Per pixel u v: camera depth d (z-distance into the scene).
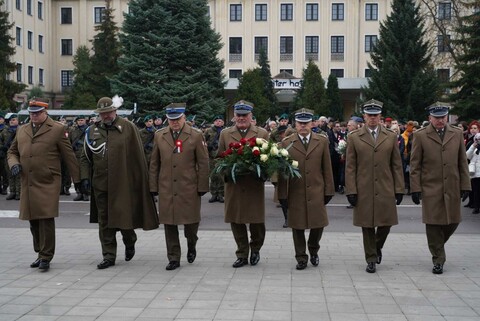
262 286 6.82
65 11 60.09
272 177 7.78
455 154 7.55
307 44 56.56
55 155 7.81
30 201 7.61
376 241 7.87
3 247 9.23
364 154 7.57
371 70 36.31
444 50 39.62
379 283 6.96
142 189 7.99
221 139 7.98
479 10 34.88
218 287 6.79
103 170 7.77
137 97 30.62
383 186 7.53
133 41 31.42
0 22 39.56
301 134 7.80
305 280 7.10
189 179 7.79
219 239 9.85
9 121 16.86
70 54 60.09
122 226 7.77
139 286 6.85
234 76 57.06
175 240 7.82
